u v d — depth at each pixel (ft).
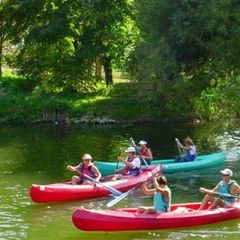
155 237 49.90
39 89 159.84
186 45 102.06
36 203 62.28
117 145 104.99
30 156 92.84
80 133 123.95
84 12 153.79
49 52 159.84
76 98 155.22
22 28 169.27
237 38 94.84
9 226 53.62
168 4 100.89
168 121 143.23
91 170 67.15
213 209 54.80
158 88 105.19
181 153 89.97
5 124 143.64
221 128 120.37
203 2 95.66
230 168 82.43
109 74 168.55
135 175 71.31
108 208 60.70
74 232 51.60
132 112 145.07
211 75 99.45
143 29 105.91
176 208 56.08
